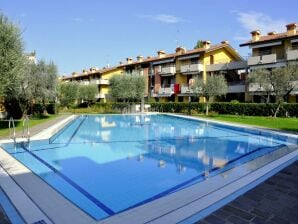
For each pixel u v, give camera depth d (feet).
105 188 23.65
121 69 182.91
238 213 15.60
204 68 126.62
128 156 36.81
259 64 101.14
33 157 35.96
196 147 44.24
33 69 75.10
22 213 15.75
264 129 57.77
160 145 46.11
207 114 103.04
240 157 36.37
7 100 76.33
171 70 139.33
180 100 137.49
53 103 110.52
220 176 23.58
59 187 23.98
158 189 23.29
